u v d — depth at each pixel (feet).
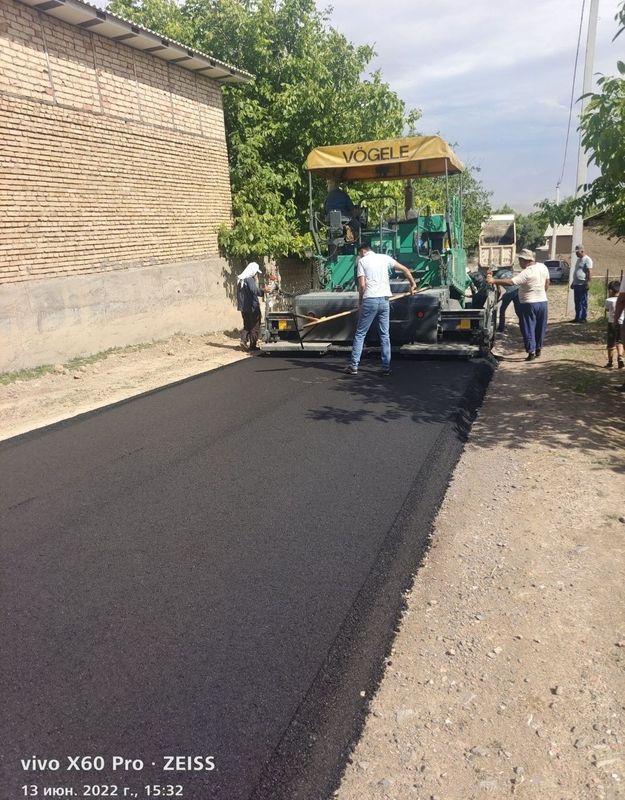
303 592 10.94
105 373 29.91
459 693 8.59
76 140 32.27
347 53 53.88
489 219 122.21
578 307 44.80
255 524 13.52
